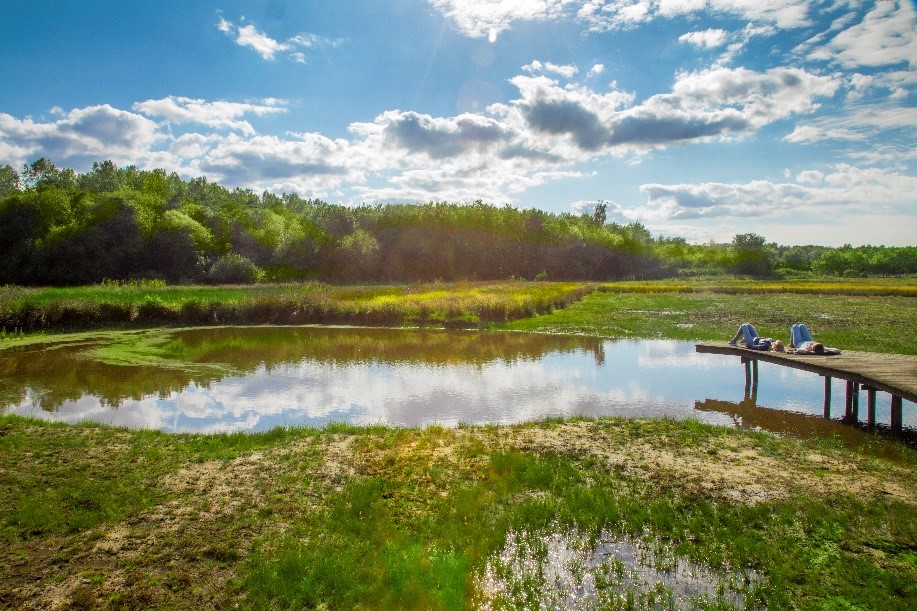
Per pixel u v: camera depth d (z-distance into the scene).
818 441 11.42
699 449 10.39
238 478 8.87
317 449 10.23
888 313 33.69
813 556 6.63
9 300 27.78
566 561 6.65
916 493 8.30
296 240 69.06
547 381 17.22
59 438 10.80
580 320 31.84
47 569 6.32
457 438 11.01
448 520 7.51
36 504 7.78
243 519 7.50
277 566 6.34
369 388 16.22
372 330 29.30
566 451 10.23
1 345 23.28
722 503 8.02
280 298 33.12
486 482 8.81
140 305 29.77
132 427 12.48
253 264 60.56
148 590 5.94
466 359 20.94
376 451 10.16
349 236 74.62
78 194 63.50
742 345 17.50
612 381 17.31
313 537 7.04
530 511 7.79
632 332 27.62
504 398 15.15
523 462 9.48
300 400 14.91
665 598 5.93
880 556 6.59
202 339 25.70
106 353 21.70
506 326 30.08
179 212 64.62
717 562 6.57
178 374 18.08
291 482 8.71
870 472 9.27
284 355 21.70
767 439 11.19
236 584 6.06
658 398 15.32
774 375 18.52
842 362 14.49
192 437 11.09
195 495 8.23
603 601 5.86
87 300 28.94
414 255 78.12
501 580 6.25
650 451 10.27
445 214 85.00
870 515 7.57
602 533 7.30
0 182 84.56
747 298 46.22
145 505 7.87
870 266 105.56
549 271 87.94
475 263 81.38
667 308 37.97
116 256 55.25
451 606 5.70
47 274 52.03
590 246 92.50
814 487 8.52
